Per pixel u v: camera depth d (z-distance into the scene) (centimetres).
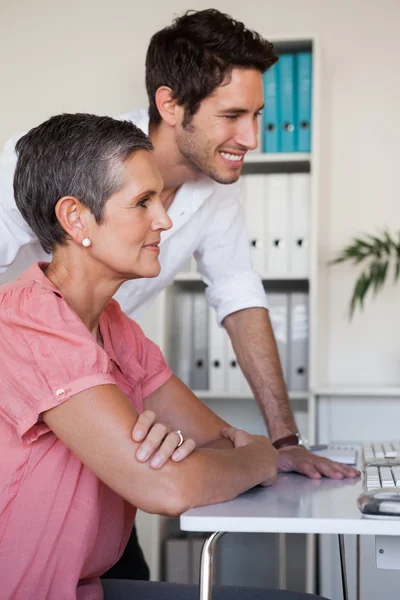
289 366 286
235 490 104
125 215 108
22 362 101
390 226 311
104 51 327
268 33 319
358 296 293
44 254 169
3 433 103
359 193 313
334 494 110
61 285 111
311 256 273
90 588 112
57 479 103
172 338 289
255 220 284
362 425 266
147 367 138
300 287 299
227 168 161
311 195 276
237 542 266
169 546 268
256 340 182
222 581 267
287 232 282
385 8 313
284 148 283
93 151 107
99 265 111
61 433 99
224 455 107
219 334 289
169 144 164
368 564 244
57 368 99
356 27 314
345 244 313
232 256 192
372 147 312
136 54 326
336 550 251
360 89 314
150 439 97
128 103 325
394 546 88
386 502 87
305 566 269
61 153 107
